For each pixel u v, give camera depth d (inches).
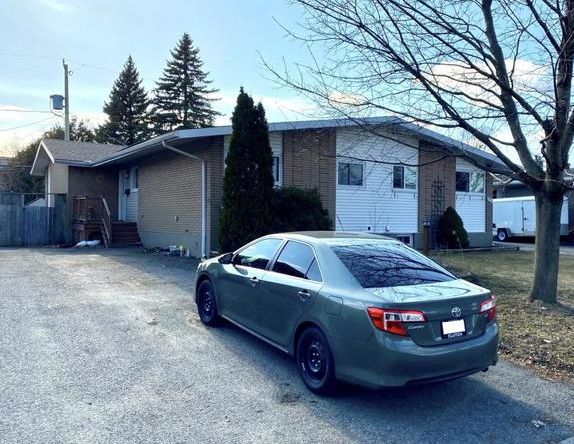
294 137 574.6
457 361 151.6
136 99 2030.0
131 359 200.7
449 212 714.2
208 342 226.5
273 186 486.6
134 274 432.8
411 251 197.8
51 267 476.7
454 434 142.5
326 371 162.1
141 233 731.4
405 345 144.8
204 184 542.3
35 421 143.3
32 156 1487.5
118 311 285.6
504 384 182.7
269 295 198.1
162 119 1929.1
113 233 724.0
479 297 163.5
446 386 179.6
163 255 592.4
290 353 183.5
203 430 140.5
